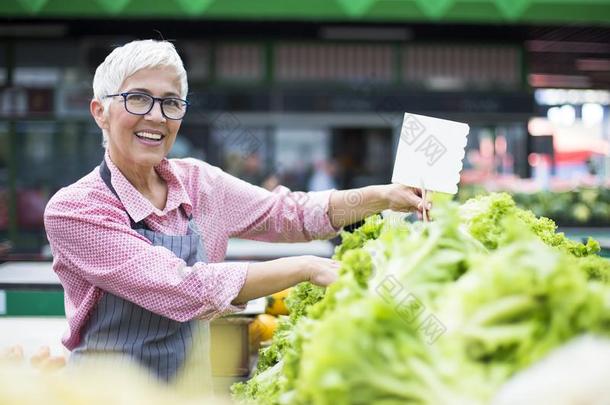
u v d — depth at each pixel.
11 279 3.46
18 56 7.61
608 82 8.65
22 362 2.04
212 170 2.17
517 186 7.65
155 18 7.14
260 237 2.22
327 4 6.61
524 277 1.00
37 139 7.66
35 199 7.62
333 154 8.16
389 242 1.32
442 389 0.96
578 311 0.96
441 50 7.96
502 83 8.04
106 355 1.83
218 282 1.66
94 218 1.77
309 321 1.28
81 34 7.77
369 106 7.28
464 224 1.70
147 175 1.95
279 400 1.30
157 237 1.88
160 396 1.05
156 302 1.71
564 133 8.54
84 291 1.85
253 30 7.86
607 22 6.72
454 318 1.03
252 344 2.75
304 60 7.92
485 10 6.67
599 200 6.98
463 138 1.95
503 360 0.99
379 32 7.84
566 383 0.84
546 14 6.67
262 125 7.89
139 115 1.85
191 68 7.91
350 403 0.97
